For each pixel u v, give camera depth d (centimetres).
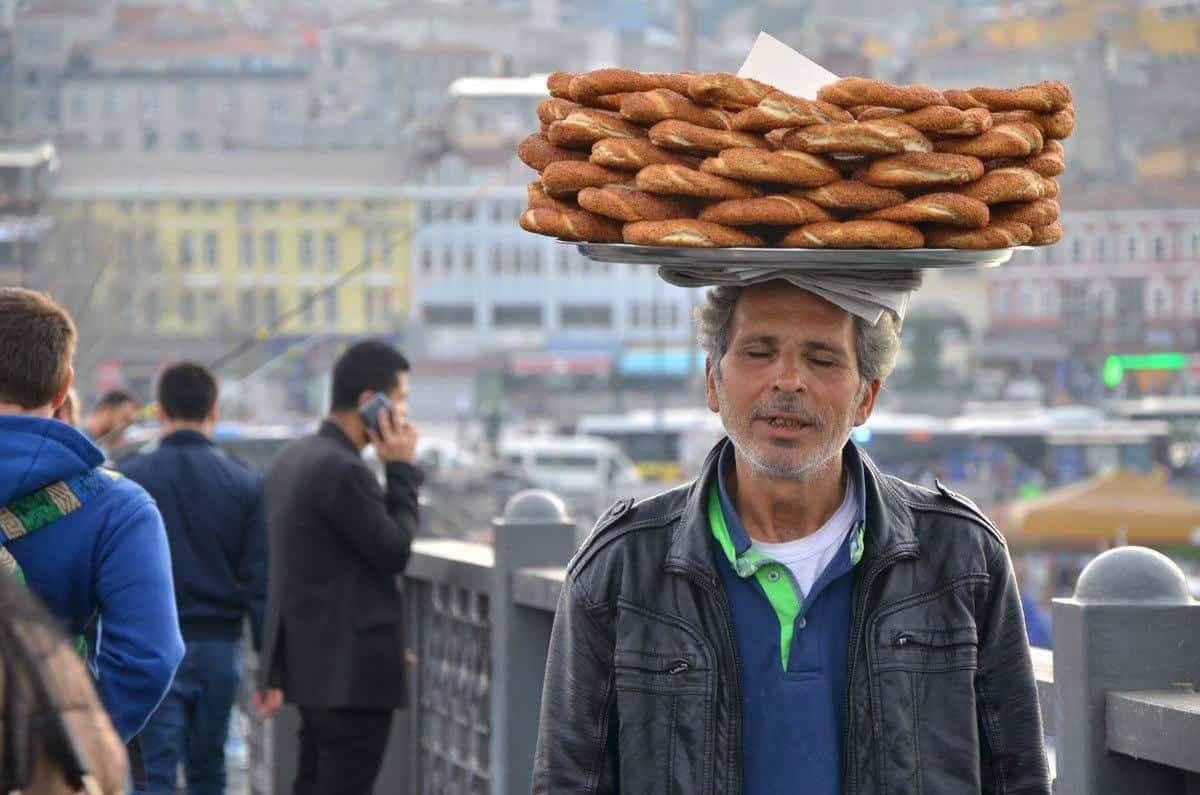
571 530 546
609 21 16012
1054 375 11450
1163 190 11812
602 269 11669
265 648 600
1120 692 318
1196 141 12456
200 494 645
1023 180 262
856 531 280
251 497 653
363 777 596
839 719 277
